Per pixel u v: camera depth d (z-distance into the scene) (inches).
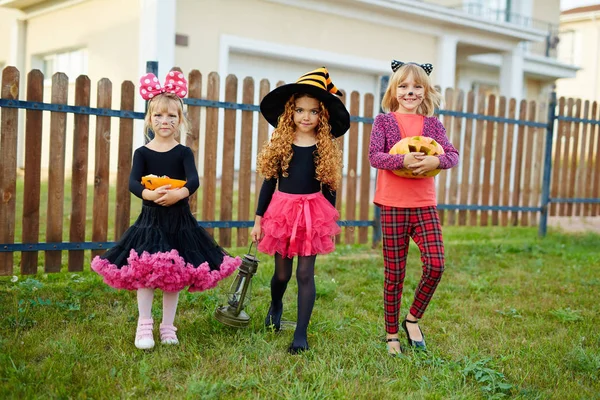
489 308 157.8
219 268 119.6
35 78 165.5
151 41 346.3
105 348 116.1
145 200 118.0
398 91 123.6
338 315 142.5
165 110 121.5
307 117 121.2
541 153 291.9
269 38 399.2
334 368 107.8
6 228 165.6
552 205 297.9
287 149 121.9
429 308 153.9
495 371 107.4
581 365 114.5
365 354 115.7
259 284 169.3
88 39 406.3
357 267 205.8
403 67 124.0
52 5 436.5
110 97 178.2
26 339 115.0
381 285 179.3
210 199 203.5
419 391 99.3
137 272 110.0
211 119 200.5
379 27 456.1
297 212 119.9
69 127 388.8
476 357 118.2
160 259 110.8
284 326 133.2
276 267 127.0
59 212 173.5
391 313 119.4
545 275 203.6
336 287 171.2
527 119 283.6
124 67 374.0
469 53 550.6
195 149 198.1
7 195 164.7
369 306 154.6
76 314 135.0
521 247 256.7
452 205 261.1
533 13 613.3
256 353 113.2
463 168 263.1
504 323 143.9
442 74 491.2
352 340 125.6
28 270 170.6
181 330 126.8
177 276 111.0
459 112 256.8
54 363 102.6
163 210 117.6
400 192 117.9
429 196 118.6
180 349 115.3
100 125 177.3
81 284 163.3
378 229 242.4
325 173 121.6
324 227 121.0
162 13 344.8
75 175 174.9
